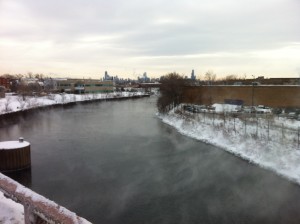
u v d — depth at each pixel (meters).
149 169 21.69
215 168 21.86
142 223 13.50
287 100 45.88
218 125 34.62
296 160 20.72
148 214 14.38
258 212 14.56
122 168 21.98
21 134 36.25
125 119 51.25
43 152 26.94
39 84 117.19
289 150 22.61
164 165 22.72
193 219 13.88
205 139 31.66
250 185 18.27
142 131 38.66
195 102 58.94
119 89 162.25
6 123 45.62
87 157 25.17
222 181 18.98
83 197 16.44
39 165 22.73
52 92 108.31
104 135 35.72
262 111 41.47
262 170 21.27
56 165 22.73
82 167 22.20
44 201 4.33
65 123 46.12
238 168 21.78
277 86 46.78
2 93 80.38
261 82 73.44
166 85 60.91
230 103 53.09
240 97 51.91
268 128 27.88
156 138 33.75
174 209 14.92
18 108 60.09
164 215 14.27
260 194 16.83
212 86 56.22
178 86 60.22
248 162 23.36
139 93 145.88
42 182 18.88
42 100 79.88
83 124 45.06
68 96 98.25
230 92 53.50
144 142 31.50
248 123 33.47
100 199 16.16
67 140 32.56
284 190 17.36
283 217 14.03
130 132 37.88
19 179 19.44
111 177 19.86
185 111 49.81
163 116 52.69
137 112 63.66
